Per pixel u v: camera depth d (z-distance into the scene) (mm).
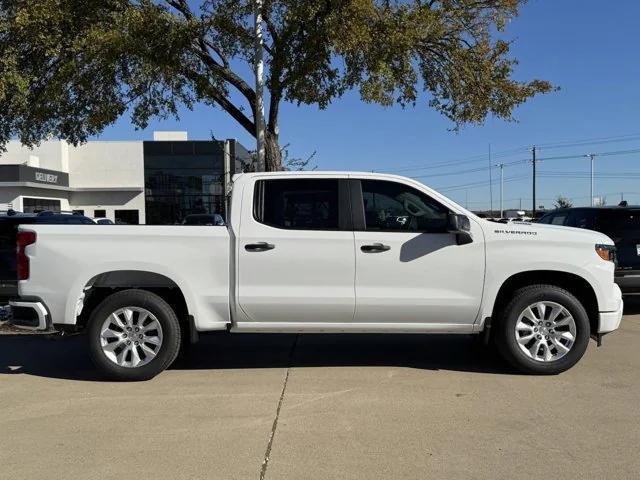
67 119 12656
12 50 10258
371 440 4562
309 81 10508
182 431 4773
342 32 9422
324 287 6133
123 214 47875
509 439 4566
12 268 9141
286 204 6211
